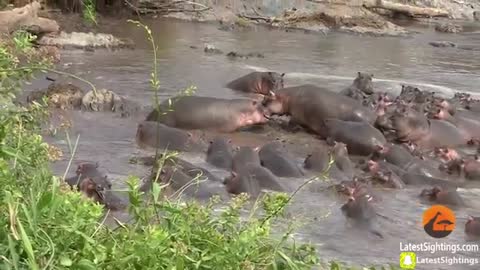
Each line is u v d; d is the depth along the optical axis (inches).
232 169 580.1
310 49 1414.9
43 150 325.4
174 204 331.0
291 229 324.5
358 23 1793.8
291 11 1808.6
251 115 748.6
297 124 774.5
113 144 649.0
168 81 966.4
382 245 451.2
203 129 731.4
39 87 849.5
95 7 1605.6
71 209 265.9
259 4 1833.2
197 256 279.0
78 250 256.8
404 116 715.4
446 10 2198.6
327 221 478.6
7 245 243.8
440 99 806.5
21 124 346.6
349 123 701.3
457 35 1850.4
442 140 728.3
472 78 1175.6
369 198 521.7
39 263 243.3
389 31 1776.6
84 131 684.7
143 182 515.5
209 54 1248.8
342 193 536.7
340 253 430.0
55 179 278.2
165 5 1756.9
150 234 263.3
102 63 1070.4
